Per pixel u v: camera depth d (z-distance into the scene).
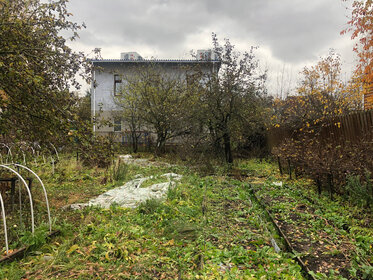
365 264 4.26
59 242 5.29
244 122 16.73
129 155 23.69
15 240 5.14
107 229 5.57
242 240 5.35
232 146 19.77
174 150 22.12
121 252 4.56
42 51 6.59
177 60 28.28
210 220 6.42
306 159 9.45
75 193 9.75
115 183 11.48
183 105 20.27
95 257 4.51
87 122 6.73
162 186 10.24
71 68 6.90
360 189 6.62
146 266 4.25
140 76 26.30
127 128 29.00
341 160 7.84
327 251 4.84
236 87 16.48
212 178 12.20
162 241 5.30
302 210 7.26
